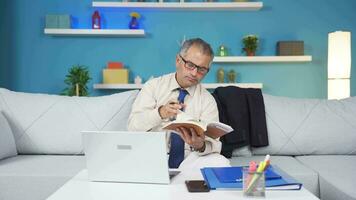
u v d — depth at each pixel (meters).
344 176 1.74
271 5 3.50
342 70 3.16
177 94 1.80
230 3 3.35
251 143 2.25
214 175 1.12
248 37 3.41
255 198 0.93
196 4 3.35
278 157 2.24
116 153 1.08
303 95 3.54
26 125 2.19
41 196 1.75
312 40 3.52
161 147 1.05
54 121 2.21
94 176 1.11
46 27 3.36
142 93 1.85
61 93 3.47
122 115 2.27
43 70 3.47
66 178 1.74
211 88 3.37
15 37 3.45
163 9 3.45
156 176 1.08
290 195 0.96
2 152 1.98
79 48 3.48
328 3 3.51
